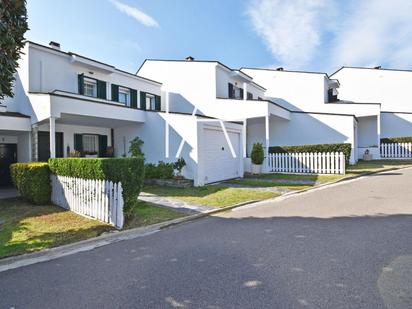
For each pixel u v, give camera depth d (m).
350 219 6.21
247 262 4.11
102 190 6.91
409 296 3.06
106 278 3.81
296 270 3.77
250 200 8.94
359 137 24.67
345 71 28.55
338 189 10.27
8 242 5.45
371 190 9.67
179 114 13.12
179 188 11.58
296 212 7.14
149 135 14.74
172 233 5.88
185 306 3.03
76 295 3.38
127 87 17.52
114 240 5.61
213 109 18.38
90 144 16.19
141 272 3.95
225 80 19.77
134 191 7.14
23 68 12.53
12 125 11.41
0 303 3.24
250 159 16.52
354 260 4.01
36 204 8.98
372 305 2.91
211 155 13.21
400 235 4.98
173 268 4.03
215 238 5.33
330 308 2.88
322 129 20.30
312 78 24.67
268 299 3.10
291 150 16.42
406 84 26.09
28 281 3.81
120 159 6.91
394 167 16.30
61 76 14.02
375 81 27.22
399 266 3.78
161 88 20.16
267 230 5.66
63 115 12.00
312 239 4.97
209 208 7.99
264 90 25.31
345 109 23.34
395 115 23.97
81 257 4.69
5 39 5.51
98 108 12.62
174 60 19.94
